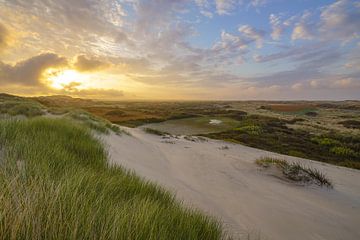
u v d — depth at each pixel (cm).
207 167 819
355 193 627
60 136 487
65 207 162
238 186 610
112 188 265
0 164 246
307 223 403
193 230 207
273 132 2761
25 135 385
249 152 1308
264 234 345
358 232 388
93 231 148
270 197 536
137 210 198
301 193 586
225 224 355
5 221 126
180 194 460
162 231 179
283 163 791
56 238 131
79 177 240
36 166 249
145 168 619
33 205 151
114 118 4472
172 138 1712
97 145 561
